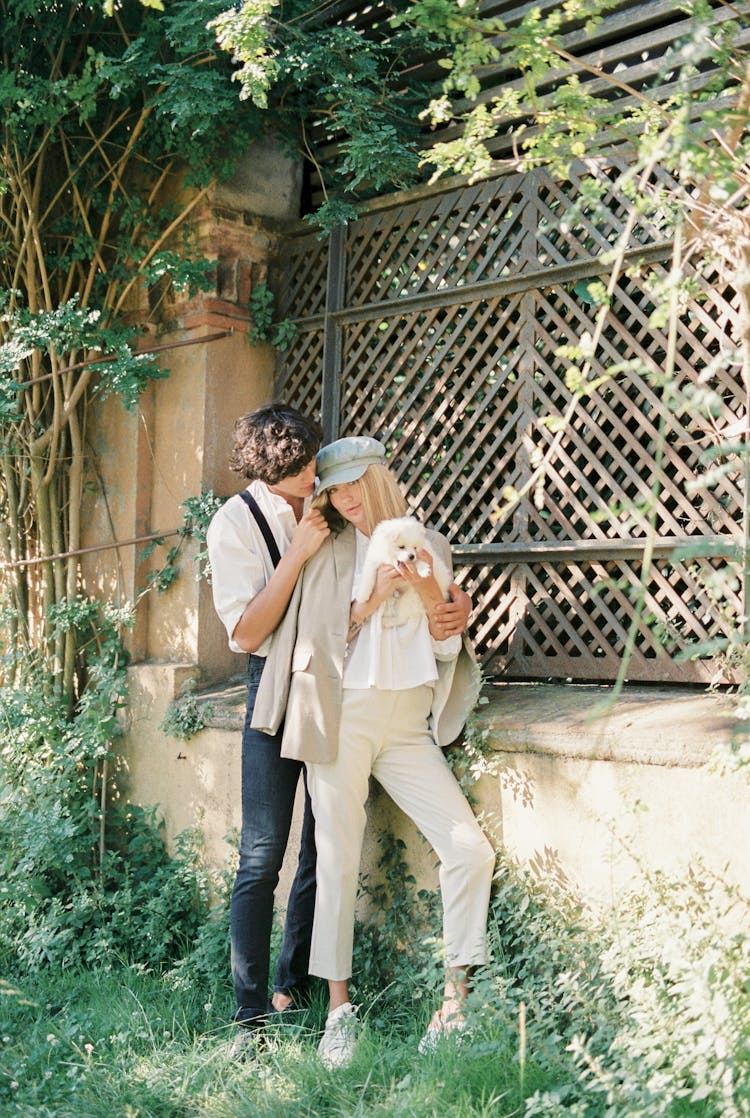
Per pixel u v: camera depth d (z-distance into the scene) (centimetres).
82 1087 290
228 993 371
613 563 398
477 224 436
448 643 333
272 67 351
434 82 466
